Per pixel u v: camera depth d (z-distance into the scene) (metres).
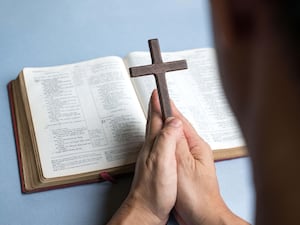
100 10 0.82
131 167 0.61
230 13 0.14
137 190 0.54
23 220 0.57
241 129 0.15
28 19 0.80
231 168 0.63
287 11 0.13
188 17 0.82
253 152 0.15
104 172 0.60
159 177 0.53
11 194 0.59
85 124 0.64
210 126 0.66
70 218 0.57
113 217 0.54
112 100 0.66
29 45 0.76
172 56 0.74
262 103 0.14
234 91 0.15
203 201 0.54
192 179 0.55
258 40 0.14
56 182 0.59
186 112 0.67
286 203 0.14
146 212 0.53
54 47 0.76
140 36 0.79
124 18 0.81
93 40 0.77
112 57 0.71
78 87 0.68
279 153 0.14
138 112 0.66
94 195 0.59
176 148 0.56
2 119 0.66
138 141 0.63
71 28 0.79
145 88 0.68
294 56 0.13
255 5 0.13
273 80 0.13
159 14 0.82
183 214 0.55
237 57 0.14
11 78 0.71
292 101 0.13
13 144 0.64
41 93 0.67
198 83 0.71
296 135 0.13
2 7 0.81
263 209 0.14
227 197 0.61
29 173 0.60
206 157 0.58
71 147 0.62
